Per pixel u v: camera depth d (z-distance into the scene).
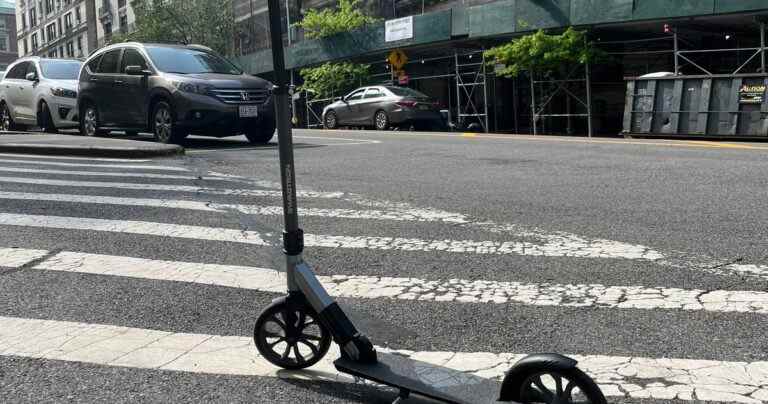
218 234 5.10
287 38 35.22
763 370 2.66
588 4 19.12
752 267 4.04
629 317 3.26
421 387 2.24
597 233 4.98
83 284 3.90
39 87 15.66
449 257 4.41
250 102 11.87
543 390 2.06
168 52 12.55
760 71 17.05
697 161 9.16
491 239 4.87
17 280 3.98
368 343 2.47
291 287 2.61
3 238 4.97
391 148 11.65
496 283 3.85
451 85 26.22
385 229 5.24
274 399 2.50
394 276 4.02
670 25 18.38
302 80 32.59
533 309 3.40
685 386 2.54
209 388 2.59
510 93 24.08
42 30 80.62
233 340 3.08
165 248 4.69
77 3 68.88
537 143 12.62
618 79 21.55
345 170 8.73
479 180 7.68
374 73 29.12
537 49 20.11
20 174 8.27
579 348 2.91
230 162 9.66
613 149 11.16
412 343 2.99
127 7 57.06
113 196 6.70
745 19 17.33
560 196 6.54
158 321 3.32
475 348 2.93
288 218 2.56
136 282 3.94
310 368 2.77
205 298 3.66
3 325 3.27
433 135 16.05
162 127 11.91
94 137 12.64
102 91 13.04
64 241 4.88
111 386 2.62
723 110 16.19
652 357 2.80
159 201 6.44
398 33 24.84
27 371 2.76
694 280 3.81
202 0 40.06
